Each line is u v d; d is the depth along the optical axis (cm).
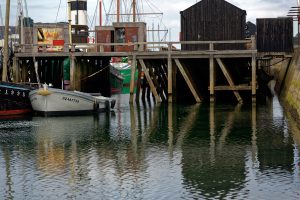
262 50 4112
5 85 3250
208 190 1627
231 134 2527
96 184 1708
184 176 1781
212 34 4112
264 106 3653
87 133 2628
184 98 4297
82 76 4156
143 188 1658
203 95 4309
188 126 2800
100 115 3356
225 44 4091
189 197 1568
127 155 2106
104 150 2208
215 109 3497
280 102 3966
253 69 3688
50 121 3059
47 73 4516
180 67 3822
